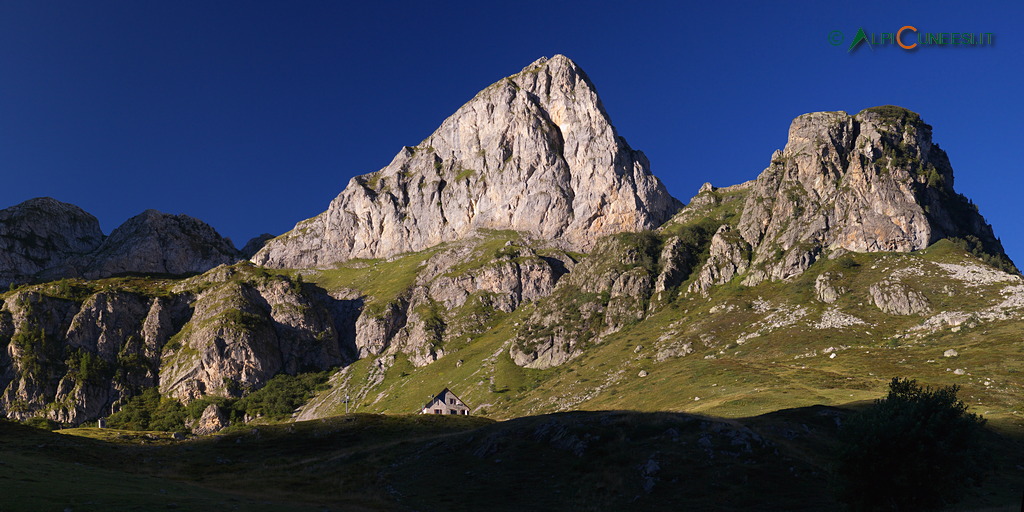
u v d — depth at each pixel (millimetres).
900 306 183125
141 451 86812
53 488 45094
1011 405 97188
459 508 57000
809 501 53000
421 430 98750
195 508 43969
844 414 76750
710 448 61219
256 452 89000
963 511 48000
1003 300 168375
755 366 145750
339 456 81750
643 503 54469
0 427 88500
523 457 66875
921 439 48000
